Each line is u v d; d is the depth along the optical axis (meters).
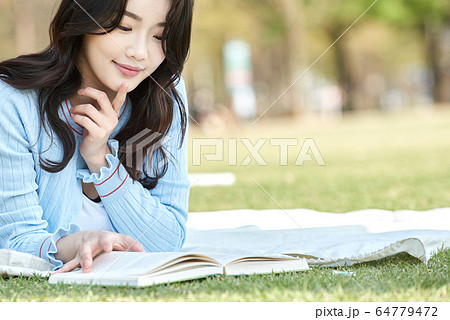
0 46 20.62
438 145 12.99
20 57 2.88
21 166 2.76
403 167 9.26
